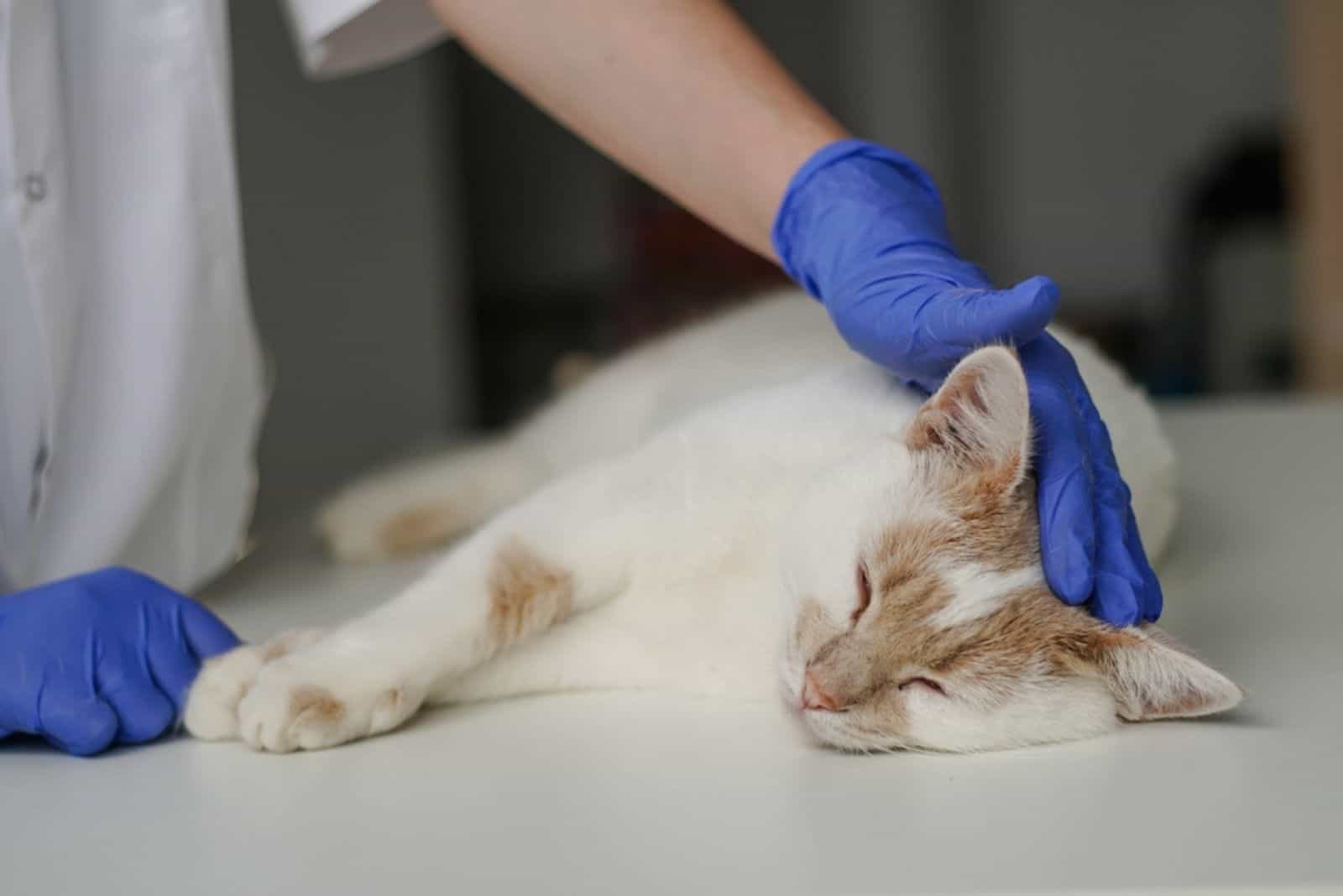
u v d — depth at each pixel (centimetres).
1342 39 451
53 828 123
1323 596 187
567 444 270
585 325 602
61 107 178
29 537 182
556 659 167
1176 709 143
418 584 162
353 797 128
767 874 105
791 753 143
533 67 177
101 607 152
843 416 180
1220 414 354
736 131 171
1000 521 157
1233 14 623
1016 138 652
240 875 110
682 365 257
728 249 511
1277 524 233
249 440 217
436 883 106
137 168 184
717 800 126
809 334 242
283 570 244
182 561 205
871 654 152
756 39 181
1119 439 186
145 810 127
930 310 153
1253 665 158
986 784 130
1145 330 615
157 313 186
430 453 295
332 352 455
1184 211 611
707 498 172
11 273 171
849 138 174
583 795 128
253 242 423
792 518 170
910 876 104
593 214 605
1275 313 580
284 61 429
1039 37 643
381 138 459
